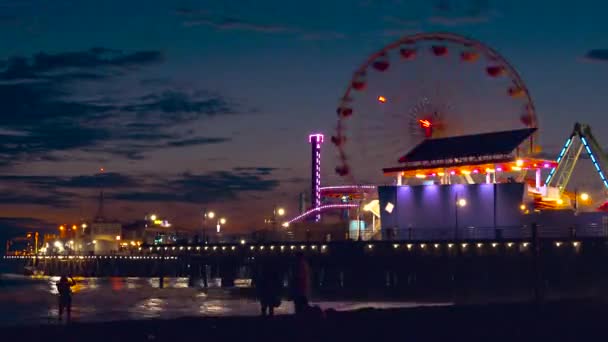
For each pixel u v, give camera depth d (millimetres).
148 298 89500
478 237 91062
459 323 35969
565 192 100500
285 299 81125
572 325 37438
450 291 85125
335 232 106938
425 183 96500
